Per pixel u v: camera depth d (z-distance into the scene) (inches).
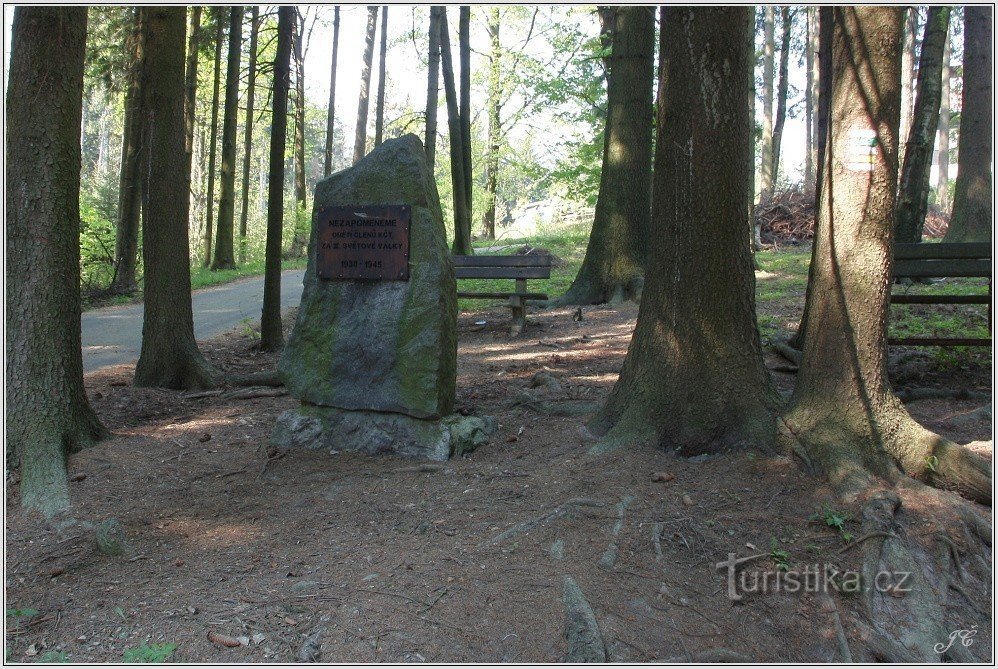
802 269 581.0
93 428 216.1
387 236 206.5
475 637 122.2
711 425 188.2
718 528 155.8
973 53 531.5
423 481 184.4
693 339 192.1
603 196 491.5
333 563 145.6
